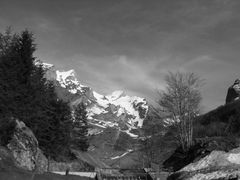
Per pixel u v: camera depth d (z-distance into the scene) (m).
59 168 57.91
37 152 42.09
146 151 71.25
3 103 43.56
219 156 44.78
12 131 39.22
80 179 46.34
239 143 48.09
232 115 65.75
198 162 45.69
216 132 61.44
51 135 55.44
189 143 57.28
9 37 64.50
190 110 60.09
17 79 48.00
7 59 48.53
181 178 44.31
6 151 36.62
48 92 61.56
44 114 52.75
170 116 61.62
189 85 60.84
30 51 50.88
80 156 82.62
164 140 69.94
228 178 38.91
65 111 60.84
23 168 36.59
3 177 29.86
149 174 53.00
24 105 46.47
